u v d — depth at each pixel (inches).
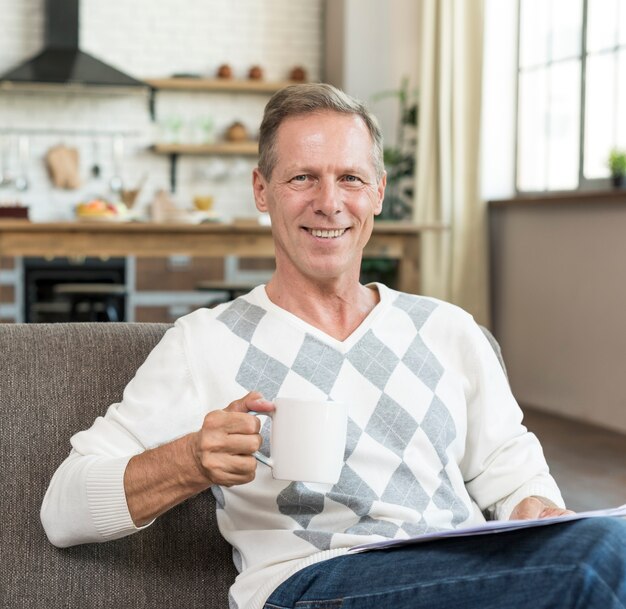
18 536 54.8
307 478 47.7
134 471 50.4
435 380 58.7
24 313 263.1
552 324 211.6
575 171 211.8
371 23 269.6
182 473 49.4
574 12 211.2
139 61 286.4
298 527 55.1
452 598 46.1
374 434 56.2
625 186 191.6
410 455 56.6
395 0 269.4
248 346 56.9
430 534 47.2
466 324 61.3
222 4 289.9
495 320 234.5
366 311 60.4
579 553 44.2
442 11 229.3
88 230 183.2
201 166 290.0
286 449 47.7
